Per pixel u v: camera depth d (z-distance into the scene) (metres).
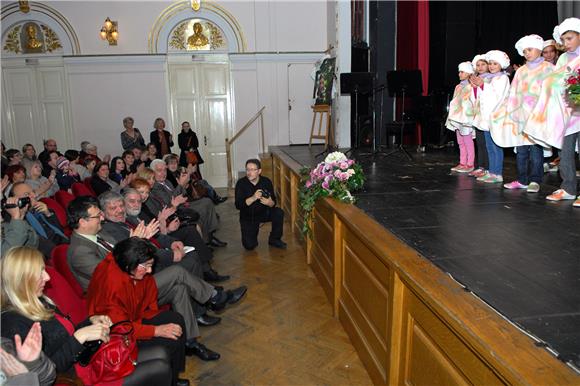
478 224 2.73
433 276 1.84
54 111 8.64
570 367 1.19
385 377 2.19
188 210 4.19
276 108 9.01
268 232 5.43
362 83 6.21
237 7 8.72
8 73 8.52
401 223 2.75
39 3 8.32
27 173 4.38
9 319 1.63
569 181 3.35
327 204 3.32
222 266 4.29
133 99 8.71
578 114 3.15
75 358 1.75
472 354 1.43
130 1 8.47
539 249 2.24
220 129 9.02
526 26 7.33
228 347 2.82
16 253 1.66
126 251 2.12
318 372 2.53
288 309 3.33
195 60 8.80
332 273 3.24
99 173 4.94
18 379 1.42
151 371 1.89
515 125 3.77
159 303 2.56
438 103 7.34
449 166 5.37
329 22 8.53
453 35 7.35
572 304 1.61
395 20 8.23
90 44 8.51
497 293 1.70
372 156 6.38
